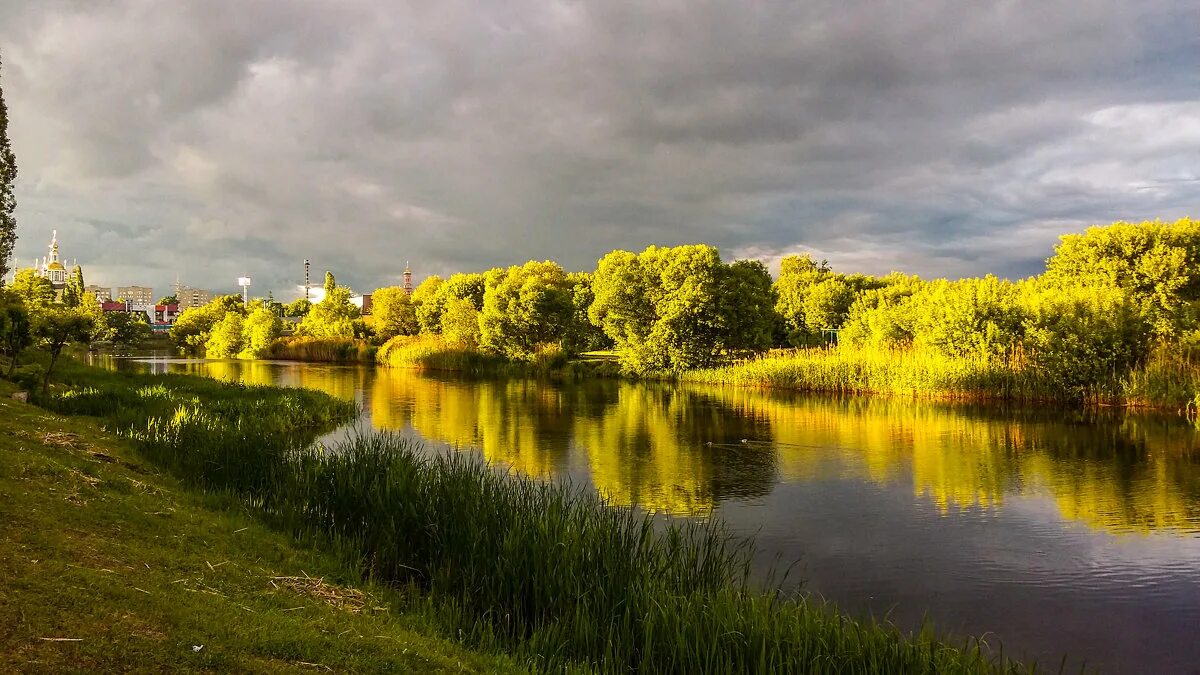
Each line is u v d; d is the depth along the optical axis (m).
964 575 11.10
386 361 69.19
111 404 20.89
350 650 5.61
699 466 18.98
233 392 29.20
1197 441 21.97
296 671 4.92
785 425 26.30
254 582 6.91
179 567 6.68
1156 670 8.17
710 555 9.29
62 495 7.92
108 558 6.26
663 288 48.00
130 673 4.20
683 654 6.60
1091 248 37.84
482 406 32.81
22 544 5.98
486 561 8.63
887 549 12.28
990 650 8.64
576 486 16.56
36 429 12.33
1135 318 30.59
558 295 60.34
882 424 26.20
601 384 44.66
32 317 22.88
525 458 20.05
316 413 26.89
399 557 9.55
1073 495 15.77
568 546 8.53
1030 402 31.28
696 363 46.78
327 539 9.81
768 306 52.69
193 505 10.06
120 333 93.75
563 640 7.14
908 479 17.41
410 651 5.95
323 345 79.44
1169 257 34.97
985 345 33.56
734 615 7.16
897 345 41.00
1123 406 29.23
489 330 59.38
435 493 10.74
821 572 11.20
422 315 80.75
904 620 9.44
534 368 55.75
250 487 12.06
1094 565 11.52
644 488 16.50
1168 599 10.20
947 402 32.22
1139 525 13.61
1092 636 9.05
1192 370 28.02
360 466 11.92
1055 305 32.38
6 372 23.75
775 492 16.16
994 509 14.72
